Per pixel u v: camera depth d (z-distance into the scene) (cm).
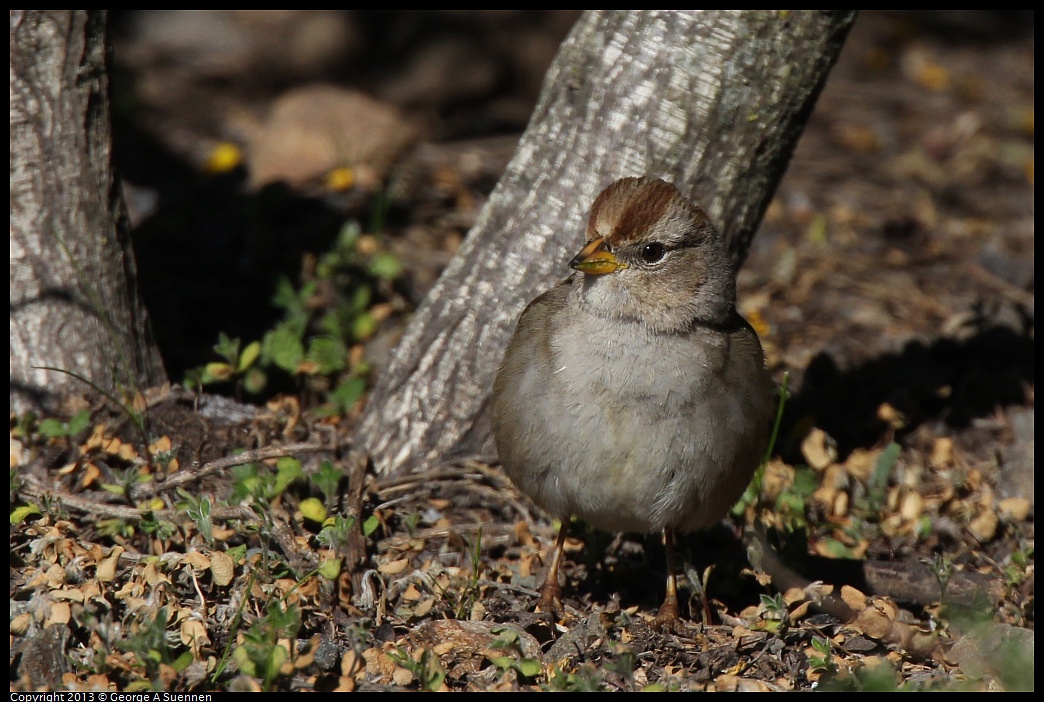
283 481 962
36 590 839
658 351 854
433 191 1652
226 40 2209
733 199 1016
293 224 1491
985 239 1645
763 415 908
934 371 1305
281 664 750
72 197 1018
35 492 960
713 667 848
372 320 1266
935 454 1176
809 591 916
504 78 2119
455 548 995
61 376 1038
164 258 1391
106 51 1023
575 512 903
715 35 974
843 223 1659
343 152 1683
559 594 941
